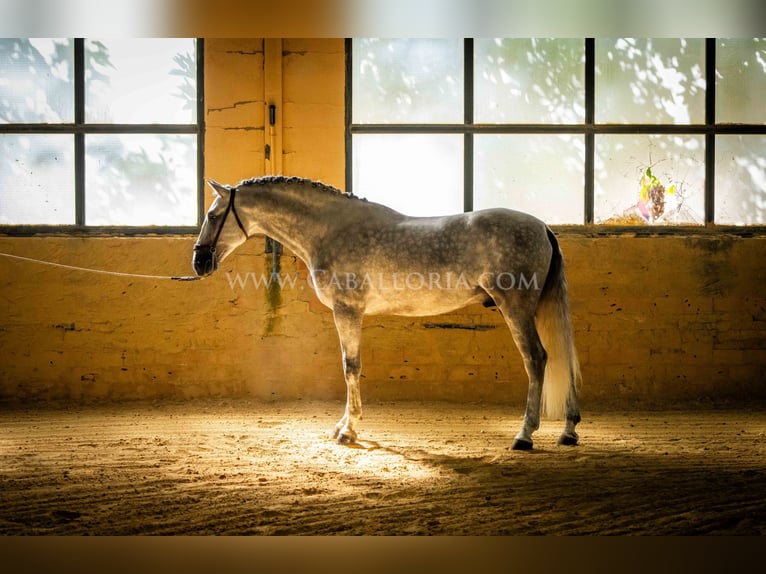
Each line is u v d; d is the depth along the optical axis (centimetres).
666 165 686
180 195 683
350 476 394
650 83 684
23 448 467
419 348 671
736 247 672
